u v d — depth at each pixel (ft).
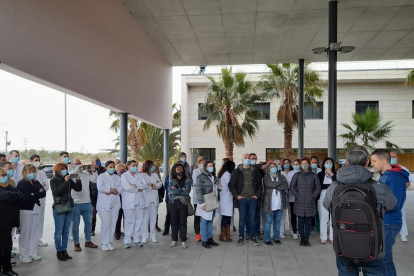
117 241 24.90
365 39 40.14
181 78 84.69
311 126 84.23
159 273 17.60
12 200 16.81
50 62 20.86
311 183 22.81
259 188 23.44
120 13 32.07
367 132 57.47
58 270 18.04
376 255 10.07
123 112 34.12
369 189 10.50
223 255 20.90
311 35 39.34
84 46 25.23
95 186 26.86
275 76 60.75
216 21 35.65
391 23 35.55
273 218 24.17
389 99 83.56
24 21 18.49
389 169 13.33
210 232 23.21
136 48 36.63
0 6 16.67
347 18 34.42
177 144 93.91
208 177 23.25
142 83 38.83
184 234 22.72
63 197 19.66
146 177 24.62
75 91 23.79
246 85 60.64
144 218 24.07
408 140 82.99
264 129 85.30
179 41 41.73
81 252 21.58
